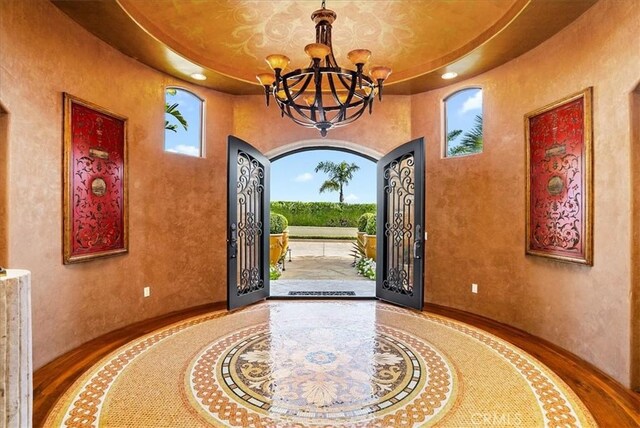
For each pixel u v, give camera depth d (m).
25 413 1.46
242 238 4.53
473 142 4.25
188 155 4.25
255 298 4.55
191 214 4.29
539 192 3.30
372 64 3.97
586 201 2.78
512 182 3.65
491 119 3.86
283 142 4.80
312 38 3.49
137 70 3.66
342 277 6.45
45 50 2.69
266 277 4.77
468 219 4.11
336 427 2.01
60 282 2.89
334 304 4.53
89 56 3.12
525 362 2.83
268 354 2.98
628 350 2.42
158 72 3.92
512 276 3.66
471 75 4.01
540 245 3.31
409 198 4.55
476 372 2.66
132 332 3.44
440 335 3.43
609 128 2.57
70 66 2.93
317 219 14.59
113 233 3.41
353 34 3.40
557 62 3.09
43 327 2.73
